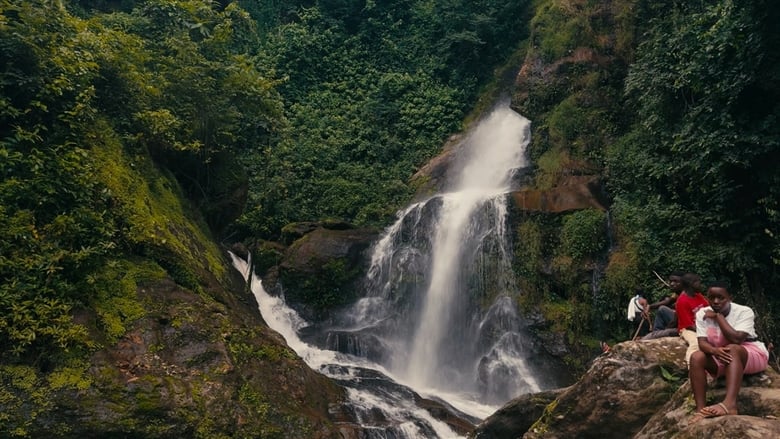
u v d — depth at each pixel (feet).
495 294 47.29
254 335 30.48
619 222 45.42
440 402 38.99
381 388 37.32
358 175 64.85
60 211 26.30
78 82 30.50
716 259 39.06
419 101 72.69
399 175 65.67
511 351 44.21
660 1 54.24
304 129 69.51
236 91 43.80
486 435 29.71
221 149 44.27
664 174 43.29
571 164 53.21
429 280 50.88
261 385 28.14
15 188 25.08
